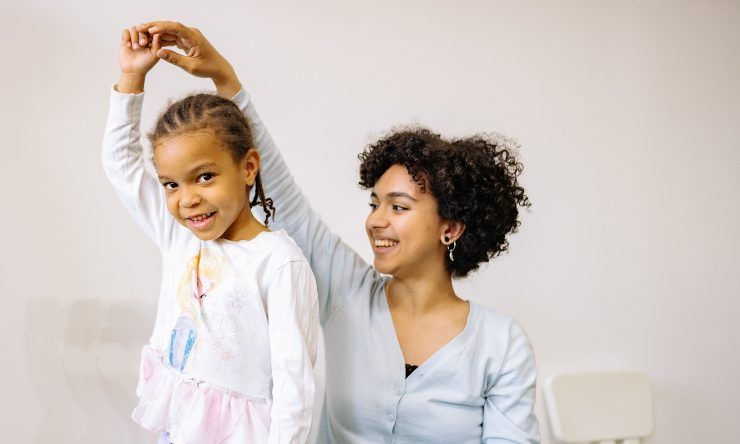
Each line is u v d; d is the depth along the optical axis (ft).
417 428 3.44
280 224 3.63
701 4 6.10
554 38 5.70
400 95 5.34
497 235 3.67
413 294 3.59
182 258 3.29
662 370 6.08
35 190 4.56
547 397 5.60
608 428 5.69
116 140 3.30
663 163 6.02
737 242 6.23
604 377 5.74
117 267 4.76
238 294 3.10
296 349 3.00
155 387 3.17
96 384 4.74
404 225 3.40
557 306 5.78
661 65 6.00
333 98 5.18
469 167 3.47
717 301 6.22
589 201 5.83
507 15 5.58
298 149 5.11
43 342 4.61
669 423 6.11
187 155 2.92
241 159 3.11
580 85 5.78
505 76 5.58
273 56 5.02
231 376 3.11
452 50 5.46
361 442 3.48
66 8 4.58
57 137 4.59
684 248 6.11
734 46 6.21
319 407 5.27
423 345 3.54
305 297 3.12
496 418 3.51
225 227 3.08
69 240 4.64
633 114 5.93
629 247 5.96
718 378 6.24
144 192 3.38
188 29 3.23
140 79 3.26
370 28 5.25
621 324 5.96
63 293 4.65
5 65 4.47
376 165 3.59
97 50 4.65
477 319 3.60
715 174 6.17
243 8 4.95
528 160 5.65
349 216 5.25
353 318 3.56
